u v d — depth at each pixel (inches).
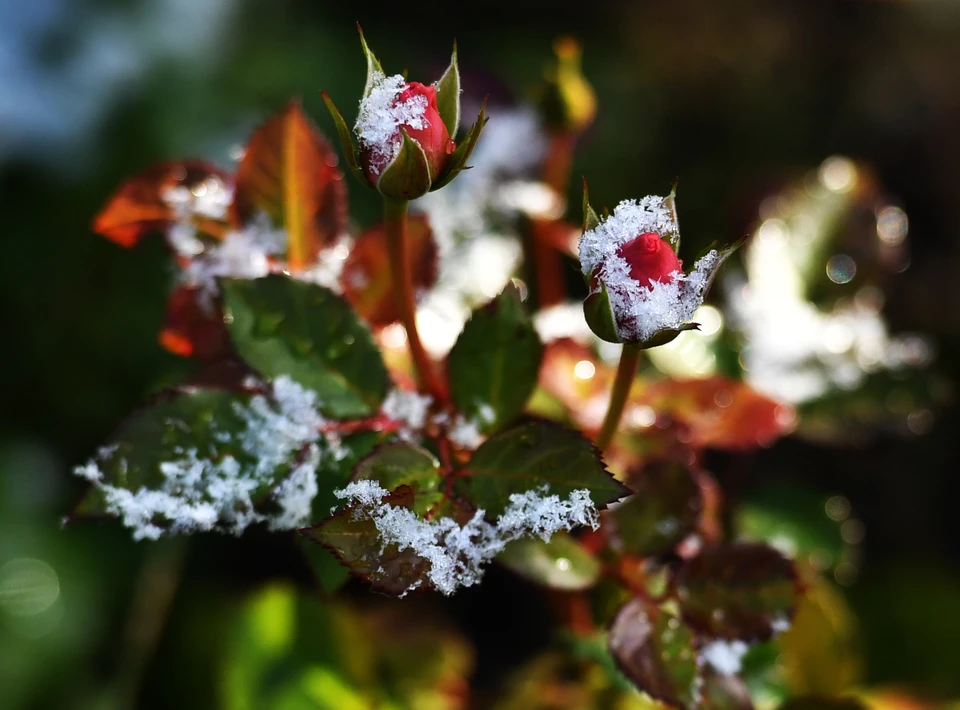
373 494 9.7
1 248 32.5
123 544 29.0
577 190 33.7
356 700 15.1
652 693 10.8
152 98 36.8
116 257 32.7
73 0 36.9
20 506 27.9
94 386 31.2
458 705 16.3
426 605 22.8
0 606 25.5
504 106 17.0
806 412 14.8
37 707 24.4
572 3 44.5
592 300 9.6
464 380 10.9
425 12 46.9
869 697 14.7
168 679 25.0
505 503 10.0
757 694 13.5
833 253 15.7
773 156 36.4
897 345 15.3
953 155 34.0
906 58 36.7
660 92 38.7
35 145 34.3
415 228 11.9
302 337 10.8
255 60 39.8
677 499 11.6
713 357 14.9
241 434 10.4
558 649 13.7
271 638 15.2
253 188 11.8
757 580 11.1
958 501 26.7
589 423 12.8
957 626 22.1
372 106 9.9
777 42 38.6
